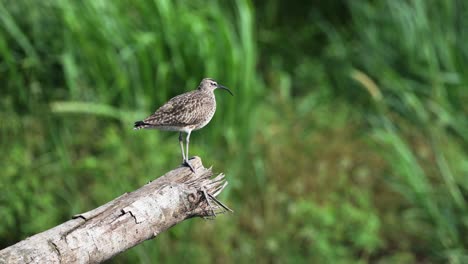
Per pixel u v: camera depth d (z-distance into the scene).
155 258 12.20
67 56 13.54
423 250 14.19
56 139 13.03
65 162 12.59
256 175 14.27
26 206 11.70
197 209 7.00
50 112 13.30
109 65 13.95
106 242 6.21
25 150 12.72
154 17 14.76
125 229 6.34
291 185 14.41
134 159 12.48
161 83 14.22
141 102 13.87
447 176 14.62
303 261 13.06
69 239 6.01
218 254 12.80
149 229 6.53
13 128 12.98
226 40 14.68
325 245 13.06
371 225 13.41
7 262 5.67
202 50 14.49
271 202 13.91
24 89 13.55
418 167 14.48
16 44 13.98
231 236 13.25
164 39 14.61
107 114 13.30
